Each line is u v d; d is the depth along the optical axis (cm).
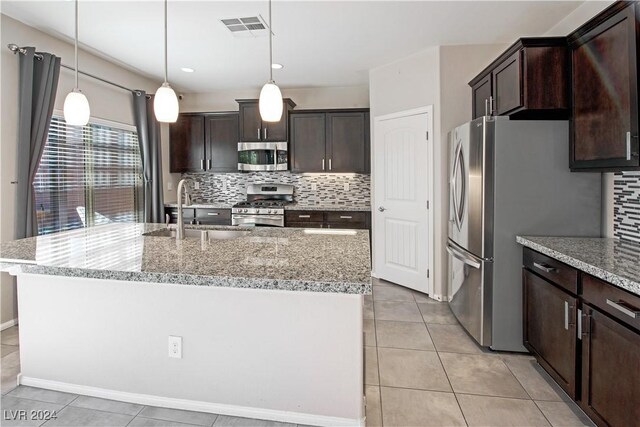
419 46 377
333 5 291
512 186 260
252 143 518
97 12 300
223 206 512
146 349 198
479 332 273
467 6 295
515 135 258
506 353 267
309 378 183
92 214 403
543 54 252
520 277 263
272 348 185
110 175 430
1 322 305
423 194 398
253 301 185
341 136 512
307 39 359
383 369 246
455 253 312
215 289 188
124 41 362
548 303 220
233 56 405
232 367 189
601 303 170
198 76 479
